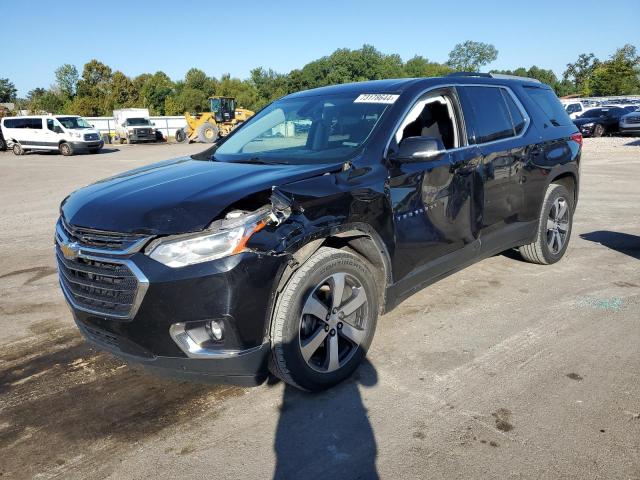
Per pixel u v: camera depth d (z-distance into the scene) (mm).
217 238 2545
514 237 4676
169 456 2598
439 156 3314
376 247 3234
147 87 74500
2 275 5703
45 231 7957
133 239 2617
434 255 3725
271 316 2750
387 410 2906
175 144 35281
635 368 3279
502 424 2744
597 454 2492
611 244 6219
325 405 2980
